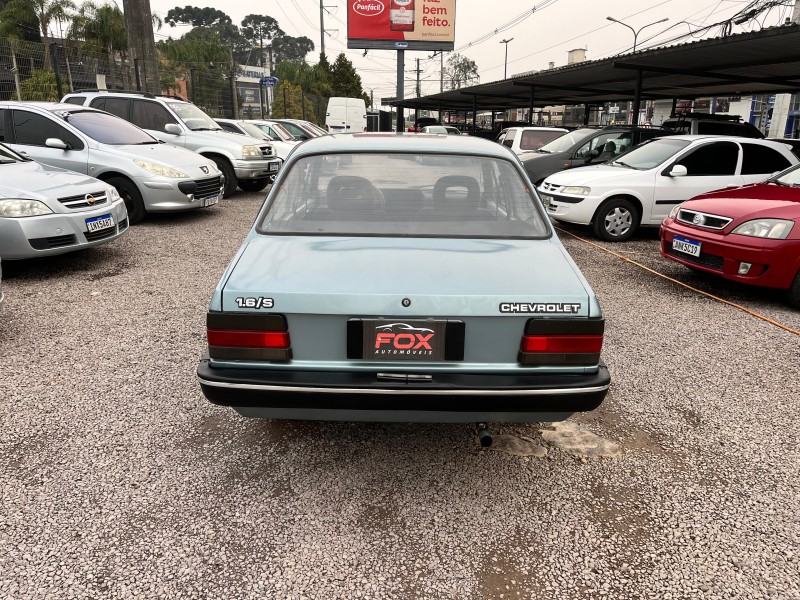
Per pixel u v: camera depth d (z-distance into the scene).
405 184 3.05
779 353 4.36
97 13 29.58
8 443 2.98
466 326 2.33
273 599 2.06
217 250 7.39
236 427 3.19
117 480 2.71
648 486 2.74
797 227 5.10
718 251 5.44
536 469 2.86
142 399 3.47
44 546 2.28
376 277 2.42
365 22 40.19
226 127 14.95
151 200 8.62
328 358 2.36
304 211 2.93
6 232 5.50
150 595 2.06
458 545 2.34
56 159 8.35
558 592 2.12
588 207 8.47
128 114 11.31
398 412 2.41
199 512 2.50
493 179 3.11
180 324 4.72
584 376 2.39
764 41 10.45
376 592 2.10
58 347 4.21
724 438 3.17
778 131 34.00
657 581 2.17
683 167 8.24
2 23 28.39
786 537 2.41
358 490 2.67
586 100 28.36
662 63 14.09
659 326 4.91
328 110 30.27
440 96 29.97
